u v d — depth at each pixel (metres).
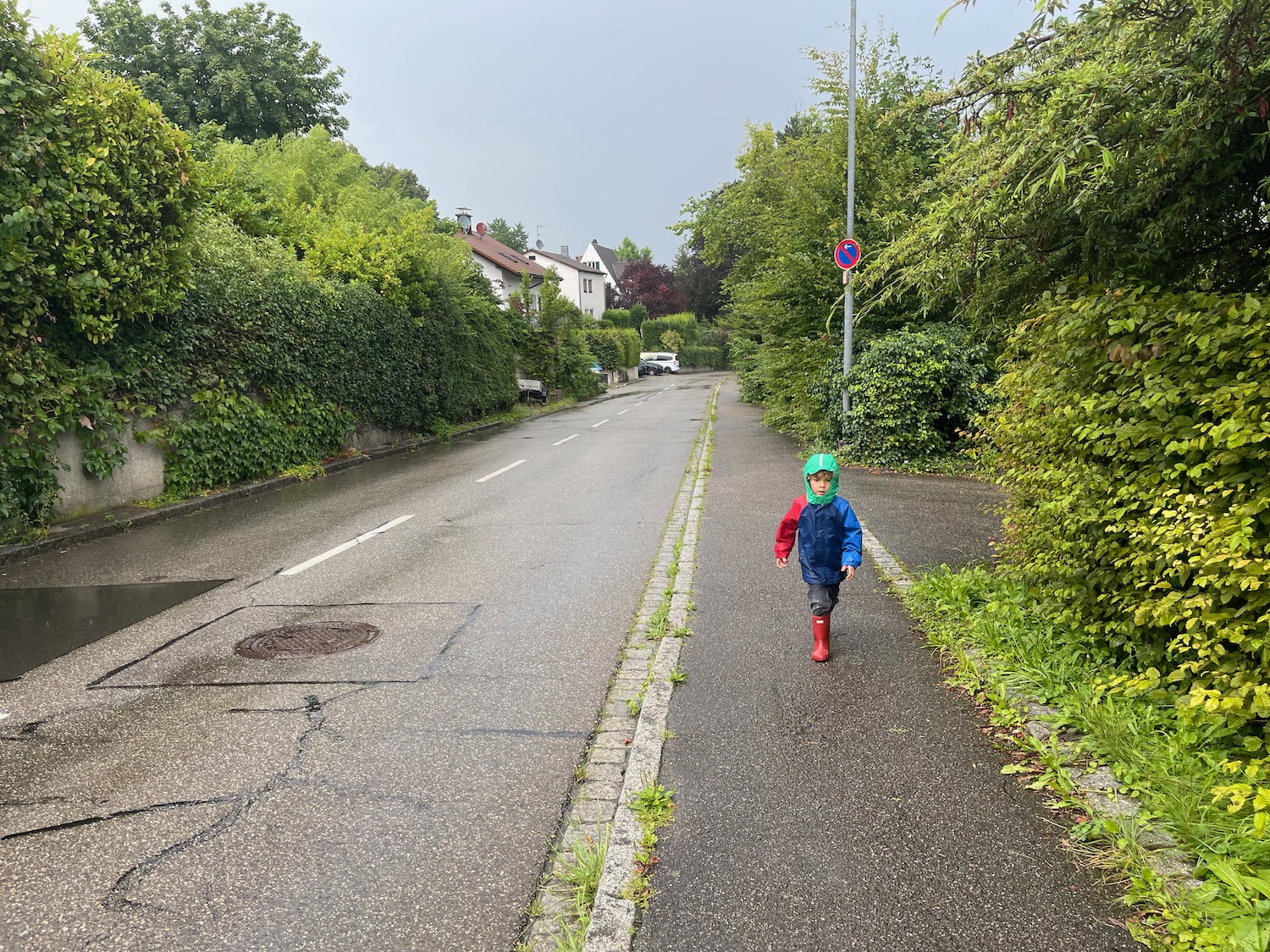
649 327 72.06
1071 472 4.07
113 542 8.79
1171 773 3.09
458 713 4.27
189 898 2.79
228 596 6.60
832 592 4.76
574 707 4.32
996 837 2.95
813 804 3.21
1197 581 3.04
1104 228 4.26
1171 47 3.72
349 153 23.61
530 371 33.41
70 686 4.71
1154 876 2.59
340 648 5.28
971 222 4.58
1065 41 4.40
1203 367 3.33
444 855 3.03
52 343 9.06
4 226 7.91
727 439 17.33
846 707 4.12
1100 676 3.91
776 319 15.76
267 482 12.53
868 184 14.41
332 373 15.11
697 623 5.51
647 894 2.69
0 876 2.93
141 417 10.43
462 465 15.12
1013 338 4.52
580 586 6.64
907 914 2.56
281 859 3.01
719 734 3.86
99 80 9.34
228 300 11.80
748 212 24.17
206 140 19.19
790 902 2.63
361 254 17.25
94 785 3.57
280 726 4.13
